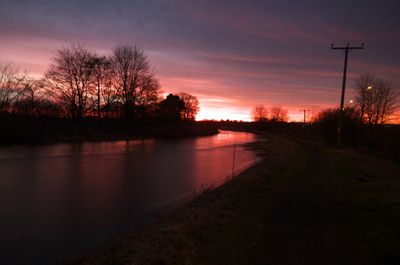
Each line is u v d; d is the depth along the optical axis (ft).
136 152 115.24
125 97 203.51
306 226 29.19
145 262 21.36
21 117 148.77
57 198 47.88
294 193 43.47
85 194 50.75
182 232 26.89
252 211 34.19
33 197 48.34
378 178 56.34
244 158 104.01
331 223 30.09
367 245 24.47
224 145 158.51
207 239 25.62
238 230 27.91
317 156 96.58
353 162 81.51
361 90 175.11
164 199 47.83
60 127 159.43
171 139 197.36
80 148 121.29
